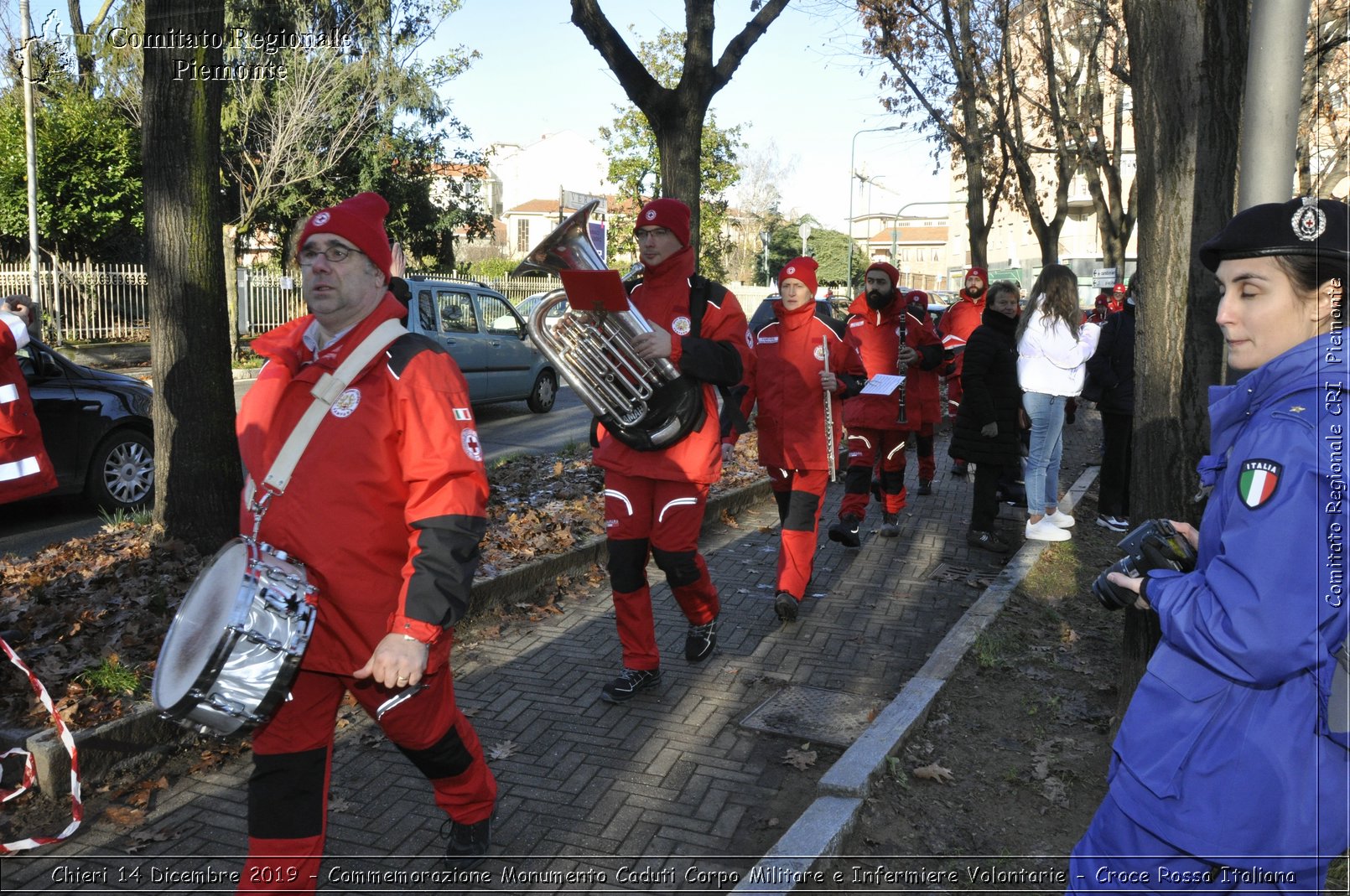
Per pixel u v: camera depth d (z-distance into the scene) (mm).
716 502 8062
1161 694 1917
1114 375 7750
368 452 2561
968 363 7242
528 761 3939
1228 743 1803
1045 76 21328
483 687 4656
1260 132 3186
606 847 3369
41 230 23234
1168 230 3656
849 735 4203
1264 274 1835
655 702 4547
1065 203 17734
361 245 2617
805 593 6266
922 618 5848
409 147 26750
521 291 31016
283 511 2562
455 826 3111
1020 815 3555
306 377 2643
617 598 4520
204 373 6031
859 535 7895
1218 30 3512
